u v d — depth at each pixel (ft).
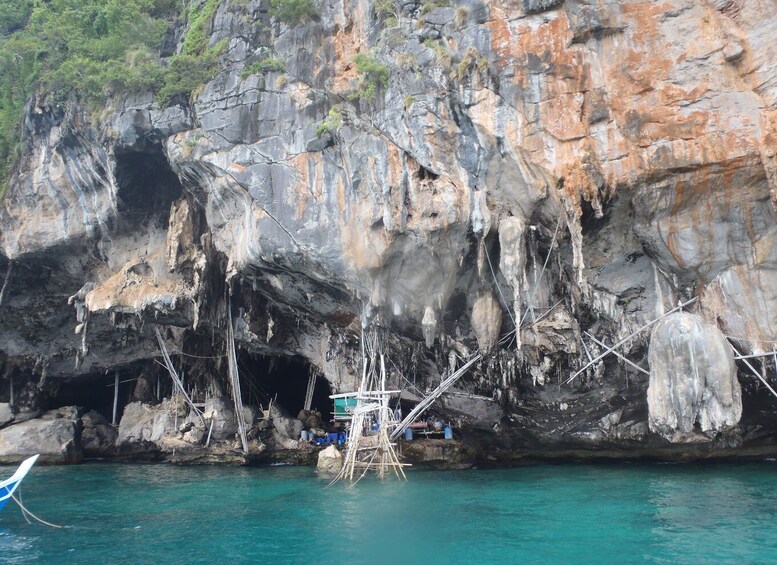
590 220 53.57
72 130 69.72
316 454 77.30
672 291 55.93
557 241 54.95
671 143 50.03
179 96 63.46
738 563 31.73
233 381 75.92
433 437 73.56
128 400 95.20
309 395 86.07
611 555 33.68
